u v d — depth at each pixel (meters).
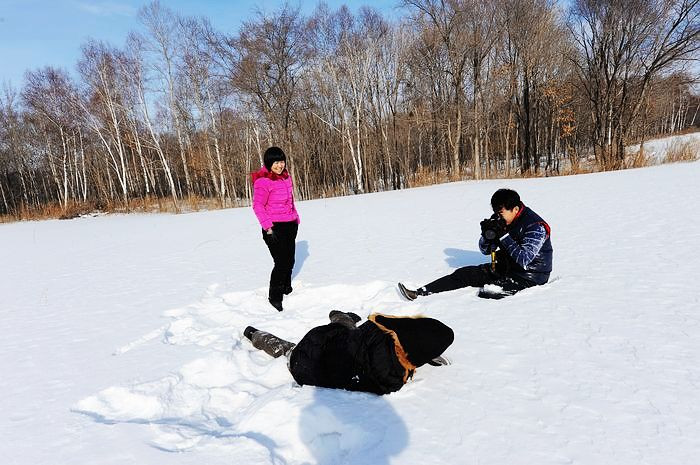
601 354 2.59
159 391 2.71
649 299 3.35
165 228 12.97
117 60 27.81
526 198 9.92
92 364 3.22
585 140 39.47
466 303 3.62
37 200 41.50
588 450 1.79
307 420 2.15
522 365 2.54
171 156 38.31
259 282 5.27
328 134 35.06
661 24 21.55
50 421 2.44
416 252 5.84
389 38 29.44
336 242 7.18
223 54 26.75
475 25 24.62
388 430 2.02
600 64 24.75
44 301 5.30
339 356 2.43
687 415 1.98
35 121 35.41
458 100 26.00
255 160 37.25
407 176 26.59
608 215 6.86
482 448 1.85
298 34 26.64
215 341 3.45
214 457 1.96
